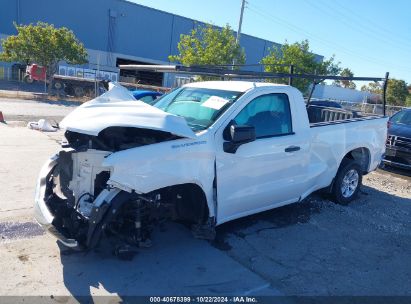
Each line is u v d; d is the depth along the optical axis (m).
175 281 3.89
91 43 41.62
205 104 4.86
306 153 5.54
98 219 3.56
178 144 4.01
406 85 54.56
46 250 4.25
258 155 4.79
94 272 3.92
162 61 46.56
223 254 4.53
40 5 38.22
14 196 5.67
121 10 42.50
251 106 4.86
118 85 4.68
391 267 4.61
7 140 9.22
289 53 25.77
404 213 6.68
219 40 23.50
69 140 4.19
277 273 4.22
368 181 8.83
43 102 20.42
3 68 32.62
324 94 48.06
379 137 7.24
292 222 5.74
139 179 3.71
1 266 3.85
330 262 4.60
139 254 4.35
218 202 4.47
